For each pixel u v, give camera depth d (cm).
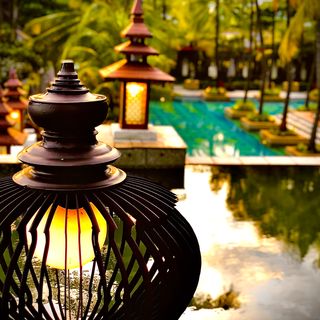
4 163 528
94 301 249
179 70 3203
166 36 1984
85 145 146
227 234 397
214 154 1550
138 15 608
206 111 2320
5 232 141
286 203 477
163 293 156
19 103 872
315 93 2680
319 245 384
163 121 2039
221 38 3038
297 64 3066
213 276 327
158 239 147
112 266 291
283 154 1553
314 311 293
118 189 153
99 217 150
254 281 324
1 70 1602
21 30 2291
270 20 2781
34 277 157
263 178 551
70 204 144
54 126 141
